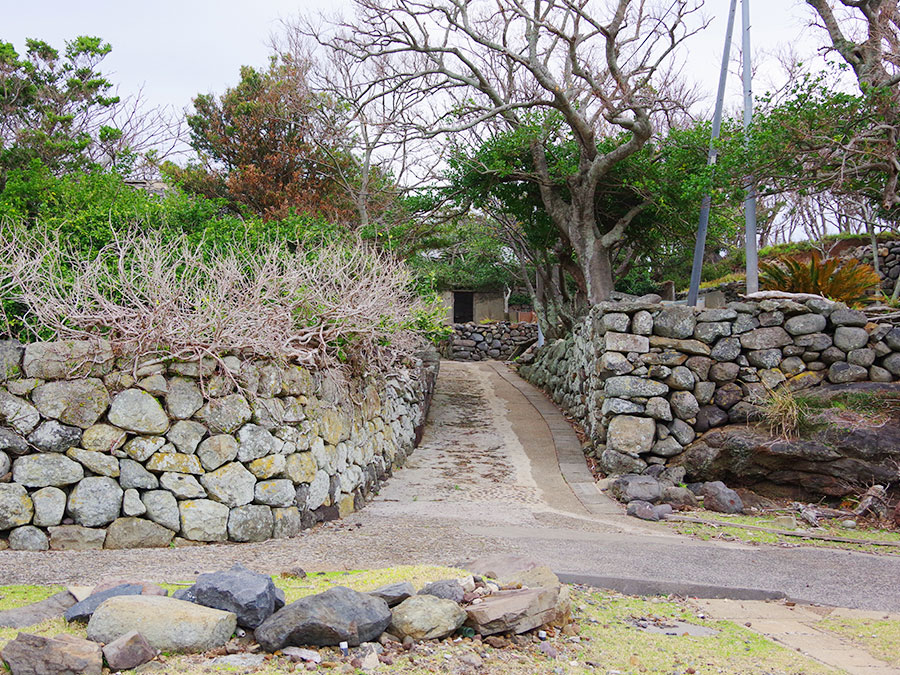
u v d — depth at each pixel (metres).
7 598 4.06
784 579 5.56
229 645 3.54
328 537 6.20
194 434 5.85
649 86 14.23
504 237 20.73
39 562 4.93
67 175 11.73
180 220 9.88
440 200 14.80
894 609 4.99
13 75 15.36
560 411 14.15
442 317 10.70
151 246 6.83
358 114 14.07
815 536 7.17
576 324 14.02
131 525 5.57
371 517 7.28
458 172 14.48
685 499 8.31
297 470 6.47
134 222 8.52
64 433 5.51
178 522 5.71
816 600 5.13
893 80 9.66
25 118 15.66
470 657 3.62
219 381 6.00
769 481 8.58
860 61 11.98
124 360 5.75
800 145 10.05
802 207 23.39
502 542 6.18
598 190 13.86
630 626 4.42
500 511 7.79
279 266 8.11
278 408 6.34
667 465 9.30
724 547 6.55
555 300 18.61
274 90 19.73
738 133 10.57
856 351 9.28
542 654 3.82
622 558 5.89
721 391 9.41
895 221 17.38
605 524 7.36
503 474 9.81
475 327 24.98
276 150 20.08
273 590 3.83
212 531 5.80
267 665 3.38
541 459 10.68
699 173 12.11
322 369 7.27
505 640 3.88
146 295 6.11
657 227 15.09
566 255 15.45
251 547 5.70
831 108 9.84
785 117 9.94
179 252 7.61
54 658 3.09
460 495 8.62
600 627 4.34
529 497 8.60
